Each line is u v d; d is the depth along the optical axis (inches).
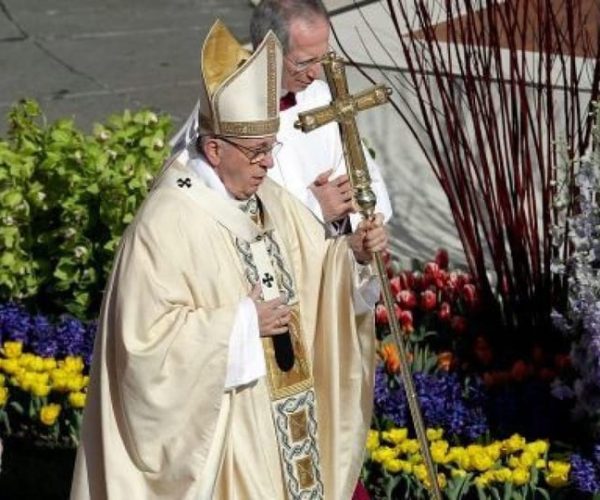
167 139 799.1
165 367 503.8
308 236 556.1
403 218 839.7
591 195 642.8
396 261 833.5
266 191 554.6
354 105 538.3
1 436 713.0
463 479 621.6
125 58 1261.1
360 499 595.8
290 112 608.1
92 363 525.0
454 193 742.5
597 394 650.2
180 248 511.5
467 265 796.0
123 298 507.2
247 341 507.2
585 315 631.8
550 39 695.1
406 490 639.1
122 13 1359.5
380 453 634.8
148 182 761.6
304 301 555.5
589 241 639.8
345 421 565.6
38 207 776.3
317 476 550.3
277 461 538.3
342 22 860.6
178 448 511.8
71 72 1235.2
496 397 686.5
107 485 517.0
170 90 1197.7
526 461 625.3
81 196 770.8
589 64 769.6
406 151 829.8
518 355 732.0
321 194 597.9
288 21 557.9
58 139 784.9
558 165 711.1
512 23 732.7
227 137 510.0
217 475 519.5
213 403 508.1
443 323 750.5
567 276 692.1
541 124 728.3
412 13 847.7
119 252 516.1
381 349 713.0
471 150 744.3
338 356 559.2
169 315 506.9
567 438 672.4
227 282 518.3
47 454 704.4
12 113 821.2
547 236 714.8
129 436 515.2
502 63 748.0
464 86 732.0
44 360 717.9
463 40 697.0
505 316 741.3
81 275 778.2
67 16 1354.6
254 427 526.9
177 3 1382.9
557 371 697.6
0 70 1238.9
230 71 512.4
